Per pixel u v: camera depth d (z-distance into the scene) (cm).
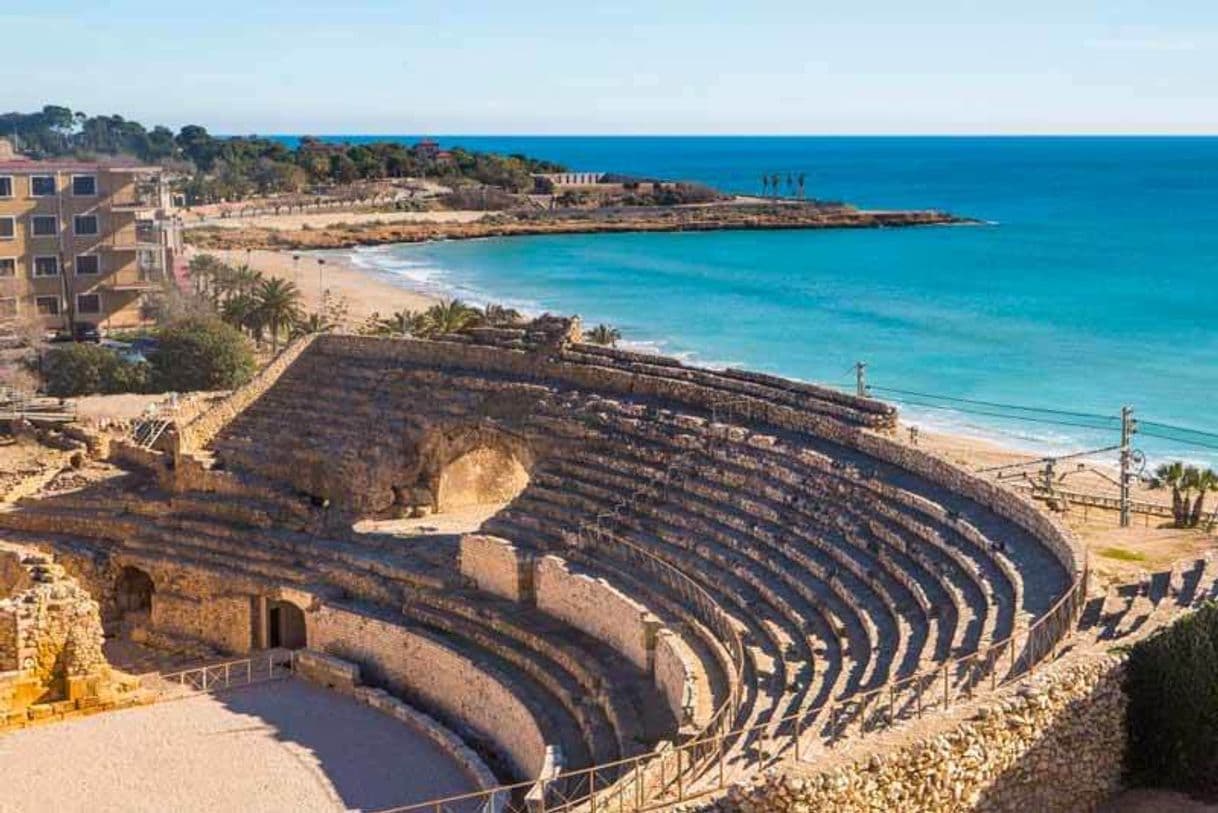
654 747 4744
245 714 6122
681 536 6078
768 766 3241
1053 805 3312
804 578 5369
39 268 13862
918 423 10919
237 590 7131
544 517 6725
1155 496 7388
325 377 8712
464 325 12238
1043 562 4731
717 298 19088
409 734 5894
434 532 7500
